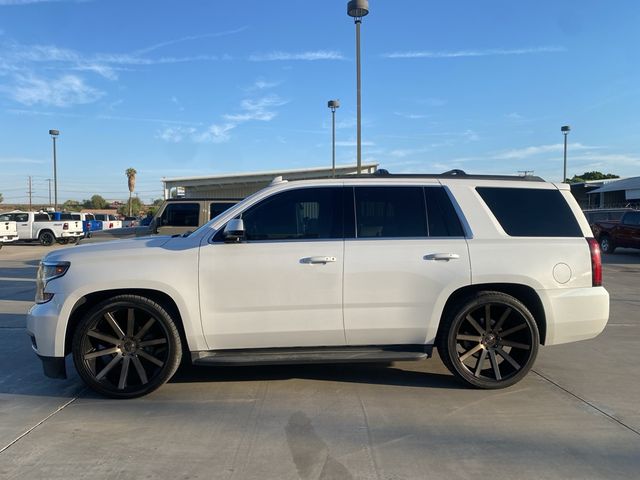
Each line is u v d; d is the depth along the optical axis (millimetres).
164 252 4789
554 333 4996
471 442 3910
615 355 6293
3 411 4562
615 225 21656
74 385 5258
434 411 4516
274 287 4781
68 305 4699
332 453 3740
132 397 4828
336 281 4809
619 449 3797
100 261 4742
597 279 5098
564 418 4359
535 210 5168
